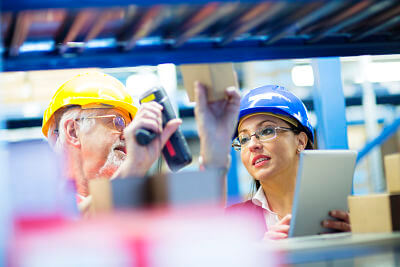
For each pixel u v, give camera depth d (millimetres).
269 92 2410
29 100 4641
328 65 2803
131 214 1110
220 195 1176
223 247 1116
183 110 5672
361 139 5820
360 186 5199
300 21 1317
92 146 2068
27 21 1168
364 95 5297
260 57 1456
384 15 1331
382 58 5246
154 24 1246
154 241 1072
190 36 1306
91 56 1362
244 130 2400
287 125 2379
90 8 1098
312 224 1877
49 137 2203
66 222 1036
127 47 1352
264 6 1195
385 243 1278
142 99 1576
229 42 1405
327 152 1879
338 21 1351
